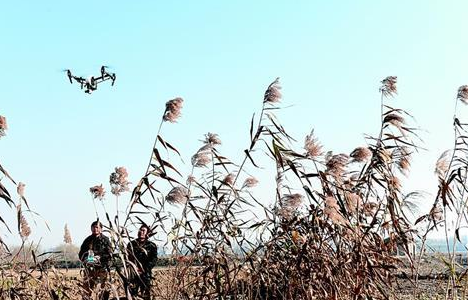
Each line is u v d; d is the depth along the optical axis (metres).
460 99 11.90
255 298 10.91
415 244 11.70
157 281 11.85
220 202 11.24
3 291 10.80
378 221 11.63
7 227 10.32
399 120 11.88
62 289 11.31
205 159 11.46
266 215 11.14
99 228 11.34
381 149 11.63
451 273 11.63
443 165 11.87
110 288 10.53
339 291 10.60
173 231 11.02
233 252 11.05
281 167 11.16
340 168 11.37
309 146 11.27
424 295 12.23
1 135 10.23
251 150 11.17
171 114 10.80
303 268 10.73
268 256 10.91
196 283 10.99
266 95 11.09
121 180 11.26
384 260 11.34
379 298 11.06
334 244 10.84
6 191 10.20
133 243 11.61
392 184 11.61
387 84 11.95
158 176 10.76
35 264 11.10
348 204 11.23
